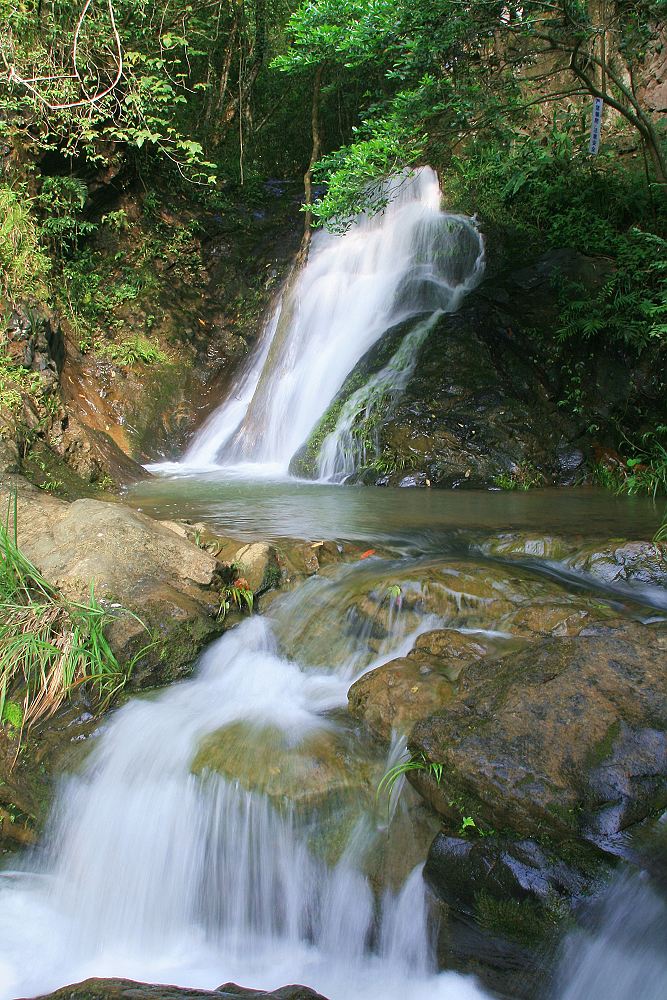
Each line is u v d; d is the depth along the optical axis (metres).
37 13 9.91
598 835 2.74
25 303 9.02
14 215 9.60
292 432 10.20
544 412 9.13
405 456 8.73
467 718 3.24
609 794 2.81
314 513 6.89
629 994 2.62
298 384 10.55
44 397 8.38
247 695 4.30
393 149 7.86
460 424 8.84
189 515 6.78
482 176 12.33
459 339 9.61
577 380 9.36
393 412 9.05
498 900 2.87
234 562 5.26
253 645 4.69
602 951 2.68
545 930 2.78
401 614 4.59
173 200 13.33
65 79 10.03
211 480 8.98
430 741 3.20
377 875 3.26
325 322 11.17
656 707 3.10
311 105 15.94
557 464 8.77
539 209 11.87
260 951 3.42
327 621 4.75
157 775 3.73
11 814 4.12
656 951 2.58
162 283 12.36
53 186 10.75
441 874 3.01
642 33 9.72
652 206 11.06
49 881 3.83
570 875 2.76
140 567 4.82
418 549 5.60
